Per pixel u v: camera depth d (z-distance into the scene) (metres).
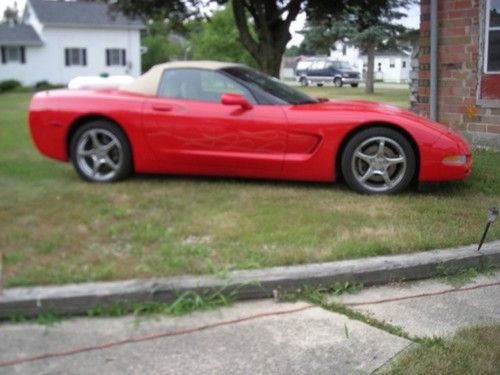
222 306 3.65
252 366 3.03
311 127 5.74
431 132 5.64
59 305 3.46
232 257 4.10
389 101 24.39
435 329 3.44
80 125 6.29
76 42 40.19
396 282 4.07
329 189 6.03
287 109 5.84
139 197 5.65
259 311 3.61
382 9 14.88
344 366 3.04
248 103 5.83
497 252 4.34
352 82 41.03
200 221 4.91
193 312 3.57
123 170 6.23
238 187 6.07
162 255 4.11
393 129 5.69
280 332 3.37
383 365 3.04
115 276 3.72
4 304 3.40
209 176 6.50
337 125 5.71
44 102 6.34
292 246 4.31
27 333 3.29
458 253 4.28
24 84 39.25
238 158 5.90
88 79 9.59
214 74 6.09
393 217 5.09
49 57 39.69
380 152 5.75
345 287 3.93
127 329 3.36
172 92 6.12
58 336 3.27
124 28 41.22
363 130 5.73
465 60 8.66
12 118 14.45
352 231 4.68
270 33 13.68
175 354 3.12
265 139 5.81
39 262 3.94
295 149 5.80
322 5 14.12
